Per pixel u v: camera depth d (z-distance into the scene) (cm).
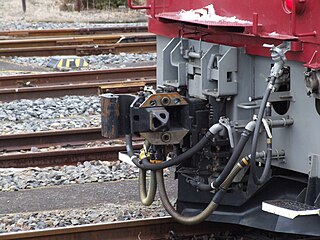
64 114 1182
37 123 1121
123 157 691
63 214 757
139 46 1783
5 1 2983
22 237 666
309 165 581
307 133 580
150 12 750
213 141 630
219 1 656
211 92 631
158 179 661
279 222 617
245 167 621
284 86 605
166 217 709
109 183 873
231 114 635
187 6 702
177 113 653
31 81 1377
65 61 1571
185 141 666
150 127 623
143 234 699
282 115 603
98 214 753
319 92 554
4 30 2119
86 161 968
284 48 563
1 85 1360
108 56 1680
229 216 662
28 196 825
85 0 2844
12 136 1019
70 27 2225
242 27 600
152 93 645
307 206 574
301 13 565
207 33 650
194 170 664
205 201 689
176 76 694
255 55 616
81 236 682
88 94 1314
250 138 628
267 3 597
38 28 2209
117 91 1304
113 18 2578
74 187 857
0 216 751
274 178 632
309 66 550
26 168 937
